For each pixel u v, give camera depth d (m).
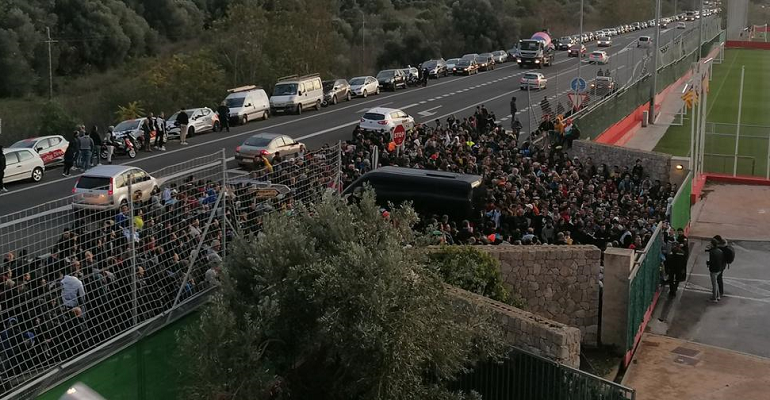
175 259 12.66
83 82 68.88
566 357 12.72
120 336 11.23
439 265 14.45
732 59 102.81
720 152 45.41
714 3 170.00
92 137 36.31
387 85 64.69
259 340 11.09
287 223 12.09
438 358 11.38
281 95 53.06
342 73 76.94
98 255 11.52
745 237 28.31
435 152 31.25
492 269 15.80
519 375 12.77
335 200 12.61
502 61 88.94
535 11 126.06
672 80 69.25
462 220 21.98
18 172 32.31
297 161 17.09
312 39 68.06
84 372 10.69
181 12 83.00
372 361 10.73
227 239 13.95
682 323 19.77
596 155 34.88
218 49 63.62
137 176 24.33
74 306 10.90
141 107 54.72
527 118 51.88
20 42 66.12
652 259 19.92
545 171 29.73
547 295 17.16
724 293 22.03
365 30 92.75
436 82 71.88
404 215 12.45
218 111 46.53
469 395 12.26
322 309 11.05
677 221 26.62
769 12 175.00
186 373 12.00
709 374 16.62
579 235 21.48
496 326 12.73
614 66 83.44
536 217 22.17
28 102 62.38
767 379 16.42
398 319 10.76
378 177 22.72
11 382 10.31
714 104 64.56
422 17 107.00
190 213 13.36
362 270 10.88
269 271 11.44
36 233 11.06
